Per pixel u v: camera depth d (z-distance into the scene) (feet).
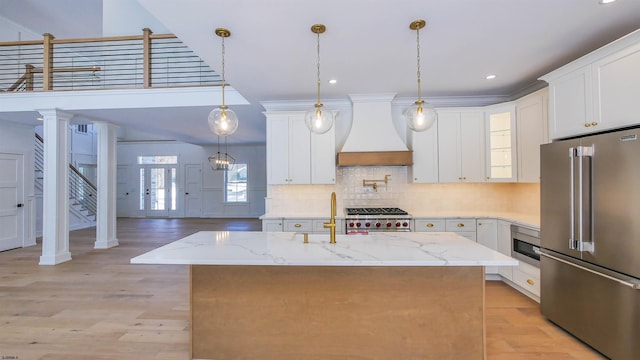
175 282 13.41
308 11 7.27
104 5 20.68
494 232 13.05
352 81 12.37
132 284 13.14
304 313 7.33
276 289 7.36
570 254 8.39
